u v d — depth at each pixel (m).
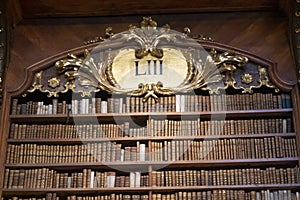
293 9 5.56
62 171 5.29
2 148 5.24
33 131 5.38
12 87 5.55
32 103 5.50
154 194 5.08
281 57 5.61
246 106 5.39
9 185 5.10
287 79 5.47
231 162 5.12
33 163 5.20
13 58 5.72
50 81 5.60
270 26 5.83
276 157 5.12
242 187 5.03
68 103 5.61
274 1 5.81
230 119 5.44
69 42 5.83
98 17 5.98
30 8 5.89
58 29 5.92
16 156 5.24
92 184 5.12
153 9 5.92
